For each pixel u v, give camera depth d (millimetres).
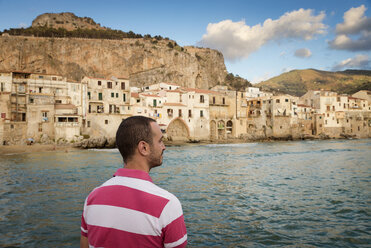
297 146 70125
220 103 97188
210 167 28766
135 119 2568
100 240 2137
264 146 72000
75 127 62656
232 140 91625
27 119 59156
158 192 2281
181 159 38469
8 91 59438
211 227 9711
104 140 64750
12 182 19578
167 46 166750
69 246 8125
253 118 107188
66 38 131875
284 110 99875
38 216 11125
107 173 24359
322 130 110875
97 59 133125
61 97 65750
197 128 88625
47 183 19109
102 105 71000
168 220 2164
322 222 10242
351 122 116375
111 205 2178
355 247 7914
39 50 122250
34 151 53406
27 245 8219
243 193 15531
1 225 10047
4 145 55594
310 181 19594
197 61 165000
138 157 2471
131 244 2104
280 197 14484
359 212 11531
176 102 87000
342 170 25625
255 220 10516
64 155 45812
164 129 81000
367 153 46188
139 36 187375
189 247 7945
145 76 139250
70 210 12031
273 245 8078
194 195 15023
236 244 8156
